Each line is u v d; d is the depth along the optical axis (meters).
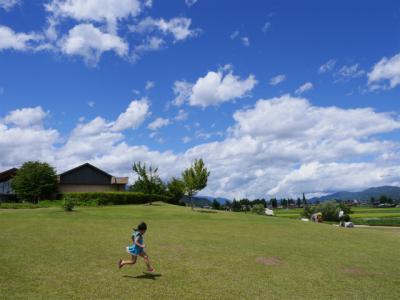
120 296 11.12
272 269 15.90
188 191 47.31
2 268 13.30
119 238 21.23
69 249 17.38
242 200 114.00
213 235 24.78
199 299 11.38
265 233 27.41
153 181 60.88
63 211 36.06
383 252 22.08
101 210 39.53
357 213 101.75
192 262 16.27
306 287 13.54
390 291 13.75
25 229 23.11
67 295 10.88
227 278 13.98
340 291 13.34
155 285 12.48
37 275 12.74
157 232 24.88
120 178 72.44
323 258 18.94
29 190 58.66
